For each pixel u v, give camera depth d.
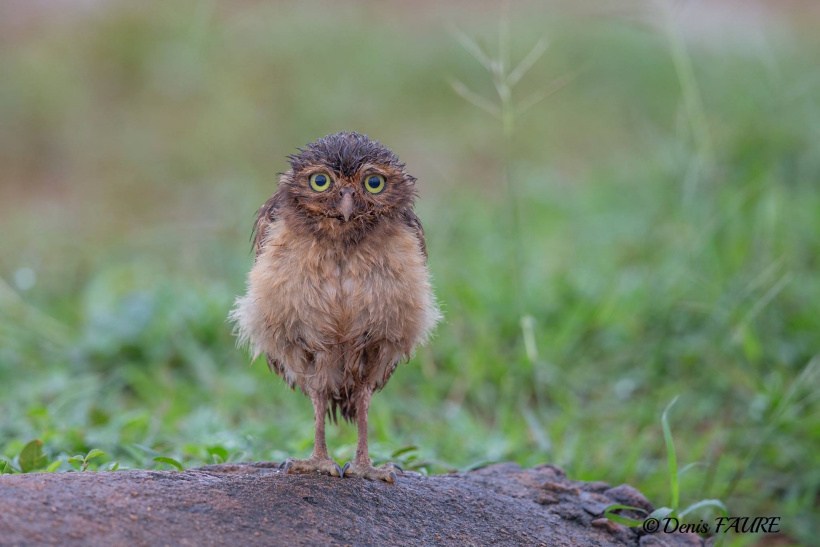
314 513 6.38
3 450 9.27
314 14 30.45
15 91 25.16
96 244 19.16
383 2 33.06
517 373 12.62
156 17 27.34
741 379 12.47
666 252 15.25
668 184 16.86
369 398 7.37
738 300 12.66
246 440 9.47
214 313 14.20
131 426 10.20
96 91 25.83
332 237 6.83
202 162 23.53
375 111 25.91
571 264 16.20
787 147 18.19
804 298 14.00
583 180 21.84
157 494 6.13
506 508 7.42
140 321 13.94
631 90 26.28
